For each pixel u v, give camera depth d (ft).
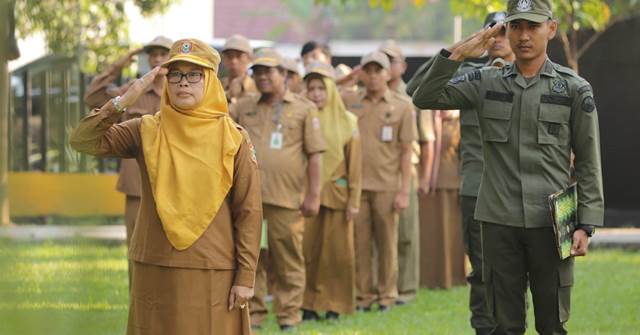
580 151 38.78
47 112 85.20
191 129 34.04
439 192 72.02
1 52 38.50
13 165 76.59
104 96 55.98
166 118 34.22
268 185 54.65
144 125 34.35
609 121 110.52
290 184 54.90
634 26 108.58
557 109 38.65
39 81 85.05
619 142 110.83
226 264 34.19
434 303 66.08
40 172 81.92
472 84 39.63
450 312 62.13
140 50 55.88
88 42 103.09
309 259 59.62
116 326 51.62
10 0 39.52
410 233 66.08
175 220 33.65
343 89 64.80
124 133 34.55
